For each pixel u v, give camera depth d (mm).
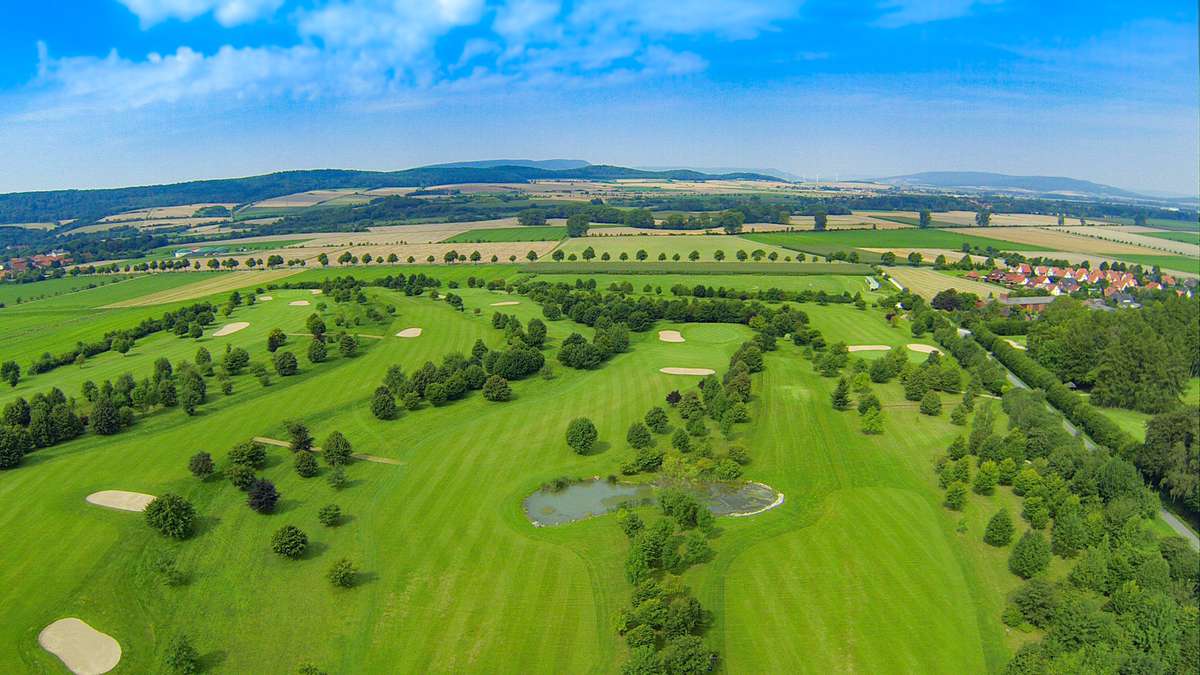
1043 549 59844
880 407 104188
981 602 57594
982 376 113875
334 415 101688
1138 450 79438
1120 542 62094
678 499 70062
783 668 50062
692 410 97250
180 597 59219
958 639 52938
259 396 108188
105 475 80125
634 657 48656
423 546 66875
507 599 58562
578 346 125312
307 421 98938
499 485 79938
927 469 83188
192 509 68688
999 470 77812
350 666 51312
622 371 123375
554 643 53188
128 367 123438
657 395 110125
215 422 97562
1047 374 114312
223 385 109875
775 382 115812
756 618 55562
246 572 62750
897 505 73938
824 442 91312
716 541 67125
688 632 52562
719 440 91938
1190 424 74188
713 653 51469
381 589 60250
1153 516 70125
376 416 100500
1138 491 69375
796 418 99625
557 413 102812
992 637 53250
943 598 57969
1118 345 107812
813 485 79250
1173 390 105125
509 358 118062
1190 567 56969
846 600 57719
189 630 55344
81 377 119750
